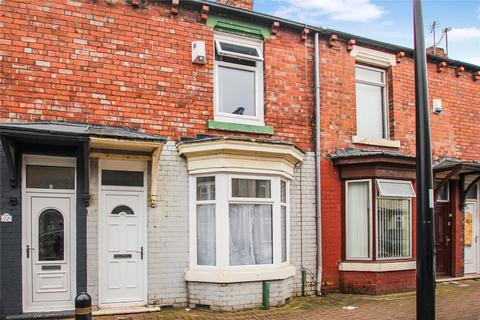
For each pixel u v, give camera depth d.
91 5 8.04
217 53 9.26
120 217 8.12
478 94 12.98
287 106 9.81
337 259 10.11
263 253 8.78
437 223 12.18
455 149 12.29
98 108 7.96
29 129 6.54
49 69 7.66
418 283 5.98
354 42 10.70
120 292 7.98
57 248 7.69
